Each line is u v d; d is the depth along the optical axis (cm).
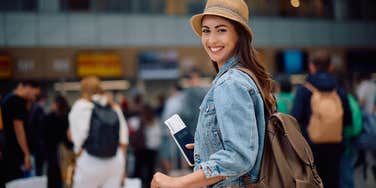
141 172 809
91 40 1508
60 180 557
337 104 404
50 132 551
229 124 159
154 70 1555
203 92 615
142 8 1575
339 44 1770
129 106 1139
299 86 425
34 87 573
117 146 461
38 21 1458
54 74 1466
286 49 1700
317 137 404
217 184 175
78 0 1509
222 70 184
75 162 484
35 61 1448
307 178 171
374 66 1811
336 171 414
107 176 458
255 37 1661
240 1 183
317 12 1764
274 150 170
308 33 1734
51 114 556
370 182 609
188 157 195
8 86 1401
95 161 445
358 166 568
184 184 159
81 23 1502
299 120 418
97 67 1505
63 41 1480
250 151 158
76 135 445
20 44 1433
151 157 814
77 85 1487
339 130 406
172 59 1572
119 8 1550
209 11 180
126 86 1541
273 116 177
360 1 1817
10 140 493
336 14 1786
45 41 1461
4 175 456
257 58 185
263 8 1695
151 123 814
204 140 174
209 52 186
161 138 848
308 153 176
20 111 492
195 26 201
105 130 445
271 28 1684
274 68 1673
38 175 606
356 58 1789
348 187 469
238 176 162
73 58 1488
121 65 1534
